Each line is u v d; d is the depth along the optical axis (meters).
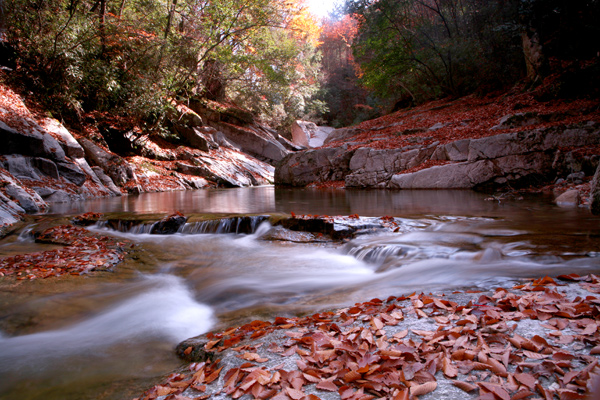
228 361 2.49
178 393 2.21
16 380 2.66
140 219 8.40
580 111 14.43
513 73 22.19
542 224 6.62
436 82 27.50
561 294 3.08
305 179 19.83
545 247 4.90
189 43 22.20
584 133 12.75
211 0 21.86
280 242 6.97
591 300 2.79
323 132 43.50
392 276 4.57
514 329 2.45
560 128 12.99
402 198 12.06
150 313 3.92
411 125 20.73
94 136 18.14
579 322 2.42
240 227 7.91
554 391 1.77
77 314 3.92
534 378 1.89
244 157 28.56
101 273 5.29
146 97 19.41
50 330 3.57
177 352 3.02
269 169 29.17
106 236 7.37
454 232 6.24
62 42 16.05
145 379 2.60
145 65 20.53
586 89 16.28
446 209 9.16
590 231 5.83
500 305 2.87
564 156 12.68
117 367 2.81
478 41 23.53
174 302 4.23
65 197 13.43
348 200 12.09
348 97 54.28
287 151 33.44
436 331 2.53
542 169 13.06
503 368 1.99
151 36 19.55
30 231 7.79
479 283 3.82
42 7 16.12
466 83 25.84
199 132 26.12
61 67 16.59
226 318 3.67
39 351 3.12
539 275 3.93
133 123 20.16
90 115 18.81
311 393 1.97
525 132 13.34
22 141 13.19
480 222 7.11
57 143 14.57
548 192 11.79
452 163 14.62
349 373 2.03
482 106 21.17
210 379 2.29
